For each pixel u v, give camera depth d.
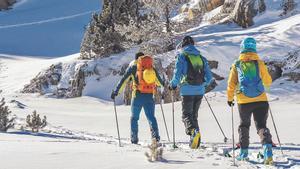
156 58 30.89
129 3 39.09
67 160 6.14
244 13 37.25
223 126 16.58
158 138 10.44
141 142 11.20
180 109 22.28
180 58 9.94
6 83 40.50
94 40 37.94
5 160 6.06
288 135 13.70
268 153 7.27
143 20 38.09
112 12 38.78
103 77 34.78
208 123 17.39
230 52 30.62
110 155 6.66
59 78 36.56
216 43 31.95
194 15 44.31
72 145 8.31
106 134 15.88
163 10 36.28
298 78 25.97
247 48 7.91
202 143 11.45
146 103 10.52
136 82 10.51
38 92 36.59
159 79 10.72
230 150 9.16
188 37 10.05
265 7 37.69
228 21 38.91
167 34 34.84
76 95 34.47
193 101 9.96
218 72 28.91
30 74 41.47
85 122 19.77
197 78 9.91
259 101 7.76
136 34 36.22
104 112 24.61
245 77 7.77
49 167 5.61
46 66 42.25
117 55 36.44
